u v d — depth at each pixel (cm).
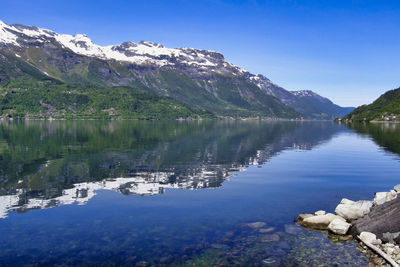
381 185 3288
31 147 6612
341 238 1891
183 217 2228
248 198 2748
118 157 5278
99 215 2264
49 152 5828
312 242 1825
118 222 2123
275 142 8488
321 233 1964
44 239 1839
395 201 1983
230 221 2153
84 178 3562
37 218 2195
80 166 4353
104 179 3522
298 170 4181
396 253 1656
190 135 10956
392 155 5747
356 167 4431
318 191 3016
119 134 10994
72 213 2309
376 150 6569
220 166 4478
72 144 7312
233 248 1741
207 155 5656
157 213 2317
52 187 3114
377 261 1602
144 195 2830
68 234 1916
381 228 1869
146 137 9788
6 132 11512
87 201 2627
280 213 2333
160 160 5000
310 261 1602
